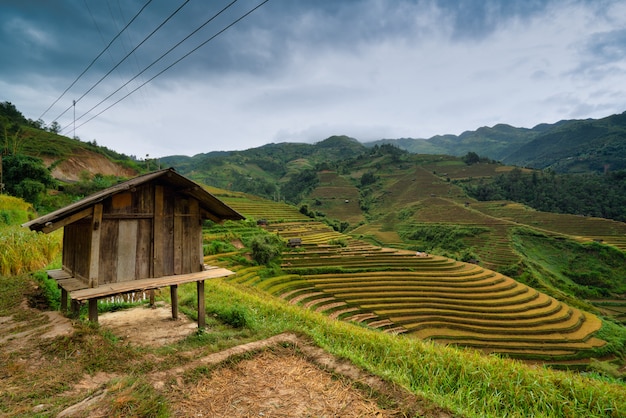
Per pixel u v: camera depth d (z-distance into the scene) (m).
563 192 116.31
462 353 7.91
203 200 8.38
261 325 9.72
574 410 5.66
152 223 7.73
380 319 30.97
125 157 117.06
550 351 29.64
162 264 7.84
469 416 4.52
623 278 63.78
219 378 5.06
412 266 47.75
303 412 4.32
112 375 5.21
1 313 8.04
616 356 30.34
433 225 94.38
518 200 117.88
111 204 7.07
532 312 36.38
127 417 3.75
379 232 101.25
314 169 190.00
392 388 4.96
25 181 39.94
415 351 7.75
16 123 77.88
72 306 8.20
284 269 39.75
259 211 80.25
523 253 71.00
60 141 78.81
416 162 178.12
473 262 64.94
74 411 3.80
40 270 12.53
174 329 8.66
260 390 4.81
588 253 70.75
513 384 6.33
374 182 157.25
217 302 12.62
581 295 59.69
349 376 5.28
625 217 99.25
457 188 131.12
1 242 12.94
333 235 68.06
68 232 8.30
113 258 7.12
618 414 5.55
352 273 42.53
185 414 4.11
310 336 6.92
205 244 39.62
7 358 5.31
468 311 35.50
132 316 9.67
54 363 5.30
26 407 4.00
